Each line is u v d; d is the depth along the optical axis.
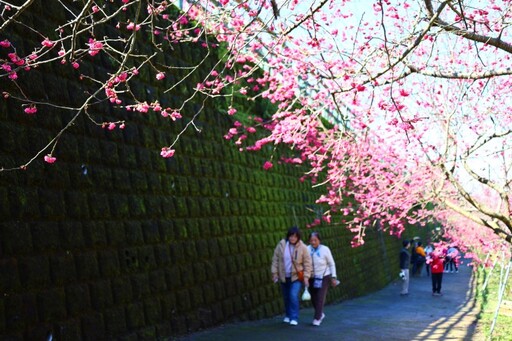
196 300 9.34
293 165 16.02
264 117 13.94
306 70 8.34
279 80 10.54
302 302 14.34
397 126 8.02
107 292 7.18
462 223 20.39
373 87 6.31
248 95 13.22
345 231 20.38
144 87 8.89
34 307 5.96
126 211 7.86
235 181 11.74
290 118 10.08
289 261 10.27
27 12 6.59
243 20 6.75
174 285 8.77
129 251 7.78
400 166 11.62
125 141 8.12
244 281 11.27
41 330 6.00
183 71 10.29
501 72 6.38
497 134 8.48
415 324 11.56
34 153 6.33
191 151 10.06
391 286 25.33
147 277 8.09
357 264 21.08
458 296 19.44
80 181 7.01
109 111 7.87
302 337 9.02
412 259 29.08
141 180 8.35
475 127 9.74
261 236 12.51
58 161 6.68
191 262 9.39
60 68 7.02
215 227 10.45
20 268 5.85
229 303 10.45
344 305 16.42
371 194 12.30
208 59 11.39
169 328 8.41
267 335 9.08
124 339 7.31
